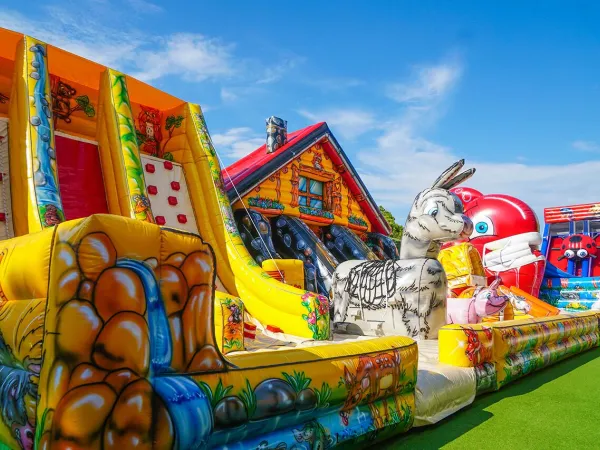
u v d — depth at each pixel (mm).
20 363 2277
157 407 2092
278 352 2916
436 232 6430
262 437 2600
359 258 10836
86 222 2018
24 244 2354
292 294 5922
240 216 8914
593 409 4340
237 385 2463
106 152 6270
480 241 12047
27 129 5027
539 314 9992
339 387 2980
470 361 4484
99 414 1922
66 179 6004
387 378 3363
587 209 14062
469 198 12914
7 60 6172
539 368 5910
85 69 6555
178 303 2324
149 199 6359
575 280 12812
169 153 7629
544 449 3385
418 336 6219
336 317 7078
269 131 10656
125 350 2043
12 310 2438
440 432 3723
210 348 2451
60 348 1920
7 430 2324
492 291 7207
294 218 10156
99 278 2008
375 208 12914
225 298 4754
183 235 2404
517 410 4301
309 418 2877
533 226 11930
